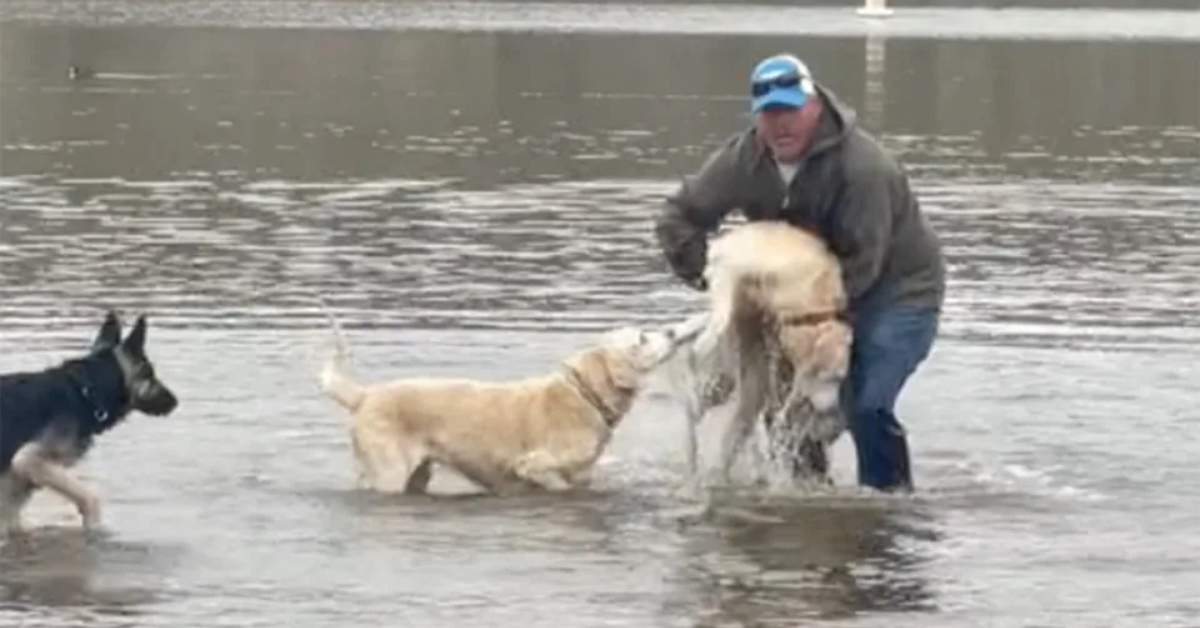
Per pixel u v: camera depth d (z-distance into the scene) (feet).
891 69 188.24
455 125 125.08
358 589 33.65
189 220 79.61
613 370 41.06
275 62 187.83
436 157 105.50
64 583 33.86
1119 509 39.65
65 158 101.96
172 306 59.98
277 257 70.08
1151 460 43.62
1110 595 33.65
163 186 90.94
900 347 40.52
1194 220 83.15
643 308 60.64
